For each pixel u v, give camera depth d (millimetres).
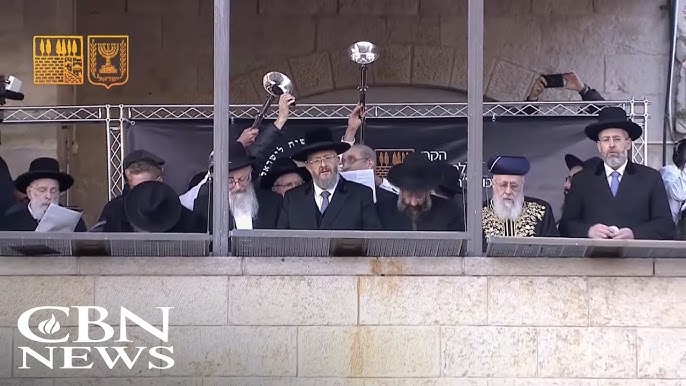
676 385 15617
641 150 20828
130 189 17203
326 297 15602
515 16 23734
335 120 20141
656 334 15656
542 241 15219
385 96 23828
